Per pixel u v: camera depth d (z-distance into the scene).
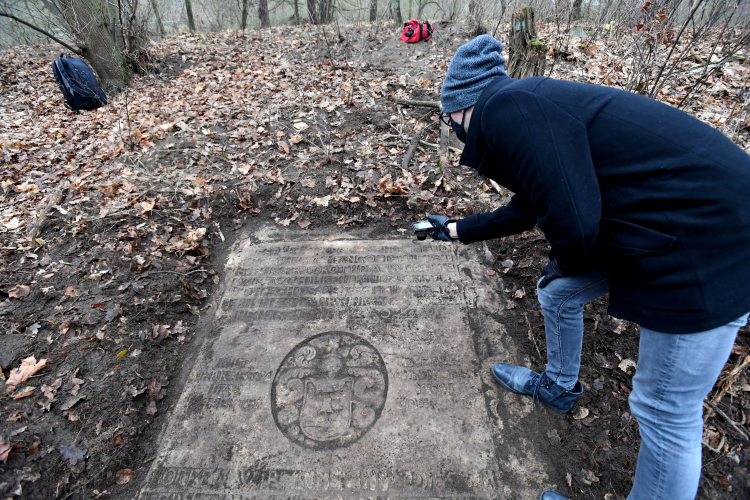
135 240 3.09
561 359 1.92
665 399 1.25
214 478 1.98
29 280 2.77
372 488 1.93
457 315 2.68
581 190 1.14
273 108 4.80
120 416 2.16
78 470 1.95
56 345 2.38
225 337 2.61
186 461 2.05
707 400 2.08
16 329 2.44
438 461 2.01
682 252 1.08
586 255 1.23
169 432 2.16
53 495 1.87
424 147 4.09
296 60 6.75
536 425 2.13
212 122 4.61
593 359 2.37
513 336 2.55
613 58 4.76
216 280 3.01
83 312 2.55
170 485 1.96
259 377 2.39
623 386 2.23
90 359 2.35
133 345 2.46
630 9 3.77
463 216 3.35
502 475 1.96
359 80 5.46
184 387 2.37
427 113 4.50
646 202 1.12
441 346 2.50
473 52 1.36
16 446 1.93
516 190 1.45
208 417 2.22
